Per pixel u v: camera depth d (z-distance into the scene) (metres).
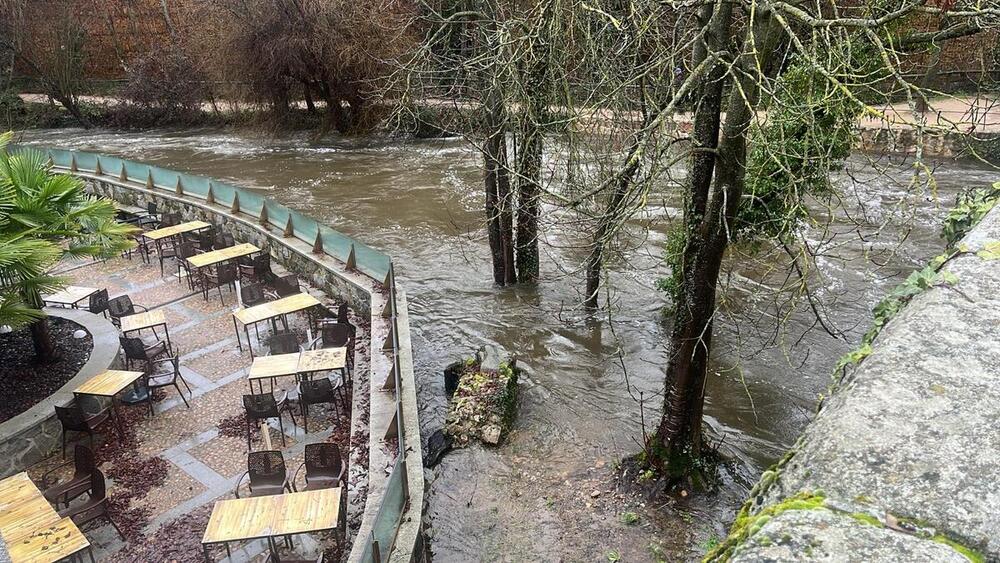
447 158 24.47
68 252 9.41
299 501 6.54
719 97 6.43
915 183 4.48
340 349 9.55
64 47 31.31
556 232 16.06
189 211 16.86
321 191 21.20
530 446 8.79
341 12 24.59
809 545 1.35
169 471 8.11
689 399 7.45
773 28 6.31
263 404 8.33
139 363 10.54
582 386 10.18
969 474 1.48
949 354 1.91
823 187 7.12
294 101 29.67
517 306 12.92
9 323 8.37
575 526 7.38
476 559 7.06
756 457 8.42
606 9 8.62
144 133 31.67
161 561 6.75
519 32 10.11
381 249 16.27
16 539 6.02
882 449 1.59
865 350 2.18
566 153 12.15
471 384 9.44
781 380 9.98
